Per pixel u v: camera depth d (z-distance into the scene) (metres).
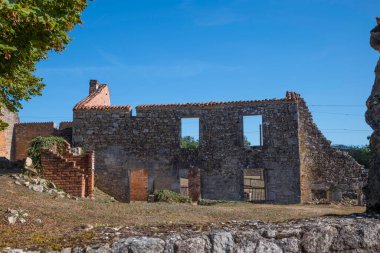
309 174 27.38
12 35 7.03
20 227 9.09
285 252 4.80
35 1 6.96
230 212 15.26
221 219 13.27
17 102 8.80
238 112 26.09
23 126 36.62
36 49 7.98
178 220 12.23
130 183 26.44
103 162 26.45
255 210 17.12
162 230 5.27
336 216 6.39
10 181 14.54
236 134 25.94
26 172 15.99
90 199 16.06
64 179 16.44
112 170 26.36
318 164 27.45
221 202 23.16
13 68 7.50
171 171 26.09
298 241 4.88
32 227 9.26
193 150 26.14
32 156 16.78
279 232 4.92
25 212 10.75
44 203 12.72
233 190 25.48
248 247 4.73
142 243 4.54
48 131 36.41
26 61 7.96
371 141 7.23
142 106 26.77
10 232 7.61
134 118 26.72
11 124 36.16
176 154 26.19
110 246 4.54
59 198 14.28
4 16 6.20
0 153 27.31
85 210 12.67
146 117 26.69
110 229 5.44
